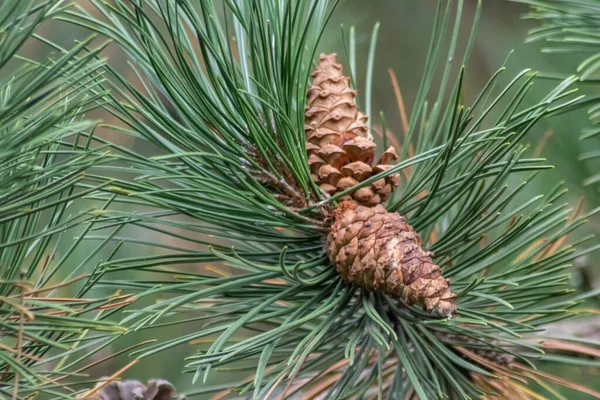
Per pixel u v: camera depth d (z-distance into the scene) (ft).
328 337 2.60
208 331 2.45
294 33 2.62
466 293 2.51
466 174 2.64
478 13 2.64
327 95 2.64
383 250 2.51
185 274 2.56
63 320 2.27
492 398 2.77
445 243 2.64
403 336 2.58
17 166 2.32
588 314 2.94
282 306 2.71
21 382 2.38
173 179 2.56
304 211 2.55
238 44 2.69
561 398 2.74
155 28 2.49
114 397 2.52
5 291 2.39
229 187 2.49
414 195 2.66
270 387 2.39
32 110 2.32
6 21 2.20
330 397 2.61
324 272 2.58
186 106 2.56
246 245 2.76
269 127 2.57
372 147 2.61
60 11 2.25
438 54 2.75
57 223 2.46
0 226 2.43
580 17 2.91
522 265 2.70
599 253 3.28
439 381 2.69
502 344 2.74
